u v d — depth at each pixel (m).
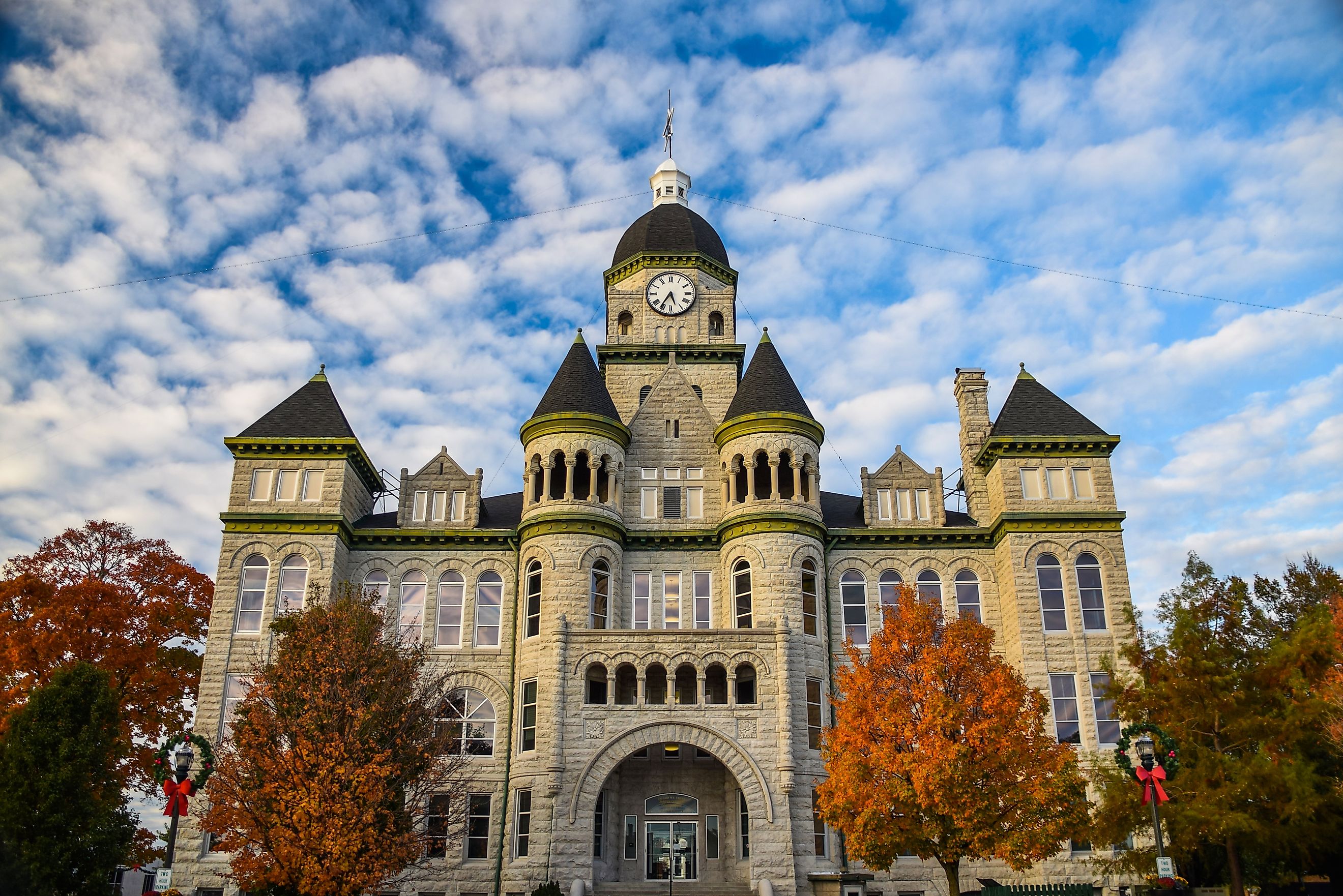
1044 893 37.72
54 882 31.84
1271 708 34.91
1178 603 37.53
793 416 48.34
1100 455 48.12
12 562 48.22
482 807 44.38
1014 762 34.03
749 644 43.16
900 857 43.38
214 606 45.44
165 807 33.09
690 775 45.03
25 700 44.06
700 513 50.09
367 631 36.91
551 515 46.78
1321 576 51.09
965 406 52.19
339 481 47.81
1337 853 33.75
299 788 31.92
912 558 48.66
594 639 43.25
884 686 35.94
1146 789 31.08
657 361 58.78
